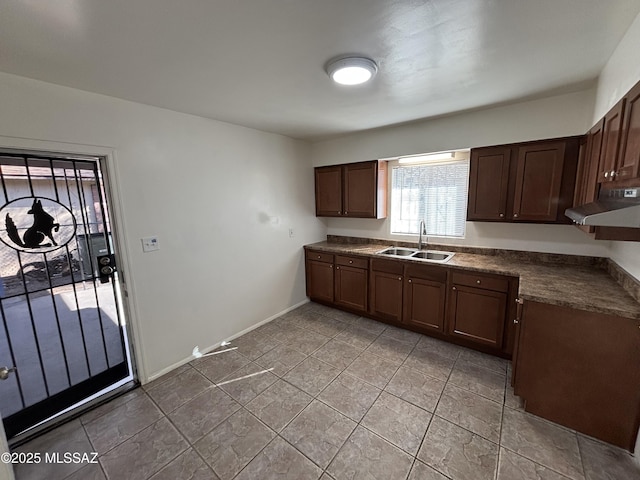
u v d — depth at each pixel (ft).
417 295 10.05
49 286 6.61
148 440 6.08
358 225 13.55
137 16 3.96
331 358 8.95
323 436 6.04
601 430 5.71
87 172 6.98
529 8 4.00
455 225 10.96
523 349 6.36
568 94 7.52
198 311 9.23
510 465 5.29
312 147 13.34
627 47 4.66
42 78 5.84
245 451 5.74
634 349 5.26
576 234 8.47
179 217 8.55
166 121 8.09
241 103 7.72
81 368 7.20
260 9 3.87
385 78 6.29
